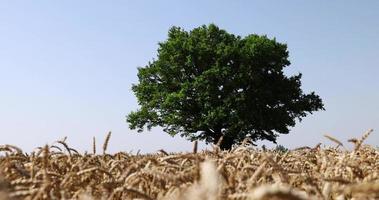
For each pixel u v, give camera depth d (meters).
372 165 3.57
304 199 1.22
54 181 2.54
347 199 2.29
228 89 41.66
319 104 44.56
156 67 44.50
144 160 3.24
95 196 2.54
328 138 3.17
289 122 42.91
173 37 45.97
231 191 2.29
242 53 42.47
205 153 3.90
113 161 3.73
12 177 2.75
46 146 2.52
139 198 2.33
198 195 1.26
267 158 2.56
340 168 2.90
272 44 43.34
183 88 41.94
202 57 42.81
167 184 2.69
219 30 45.12
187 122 42.88
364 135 3.08
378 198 1.89
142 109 44.06
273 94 43.72
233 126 40.56
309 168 3.81
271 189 1.22
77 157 3.97
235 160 3.53
